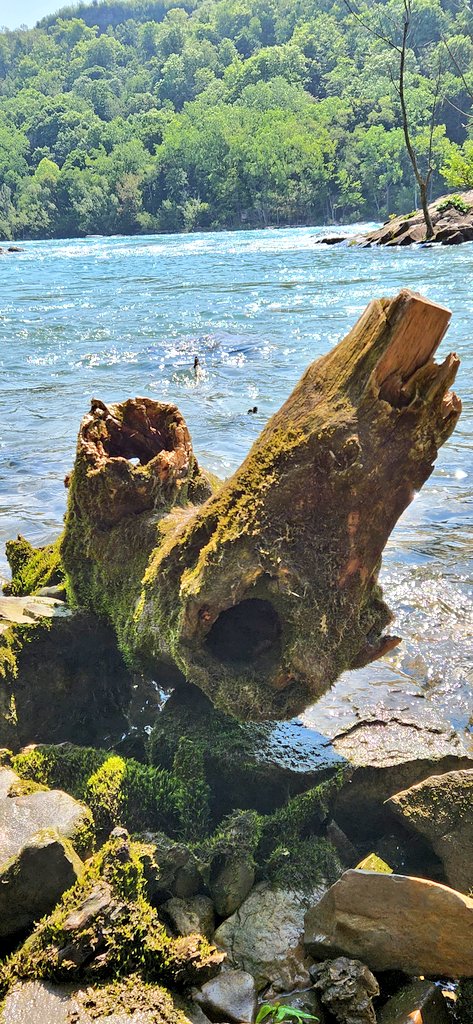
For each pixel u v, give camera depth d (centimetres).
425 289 1784
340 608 299
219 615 313
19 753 332
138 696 385
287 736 328
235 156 10956
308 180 10788
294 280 2250
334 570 294
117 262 3681
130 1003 227
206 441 786
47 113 15812
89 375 1153
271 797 314
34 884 249
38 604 375
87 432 363
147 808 302
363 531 293
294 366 1143
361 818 311
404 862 293
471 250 2702
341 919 249
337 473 283
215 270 2827
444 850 280
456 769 310
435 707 359
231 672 304
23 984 231
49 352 1338
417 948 242
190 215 11275
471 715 374
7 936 253
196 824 300
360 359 283
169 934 255
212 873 282
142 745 348
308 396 298
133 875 255
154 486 349
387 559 546
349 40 15225
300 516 292
